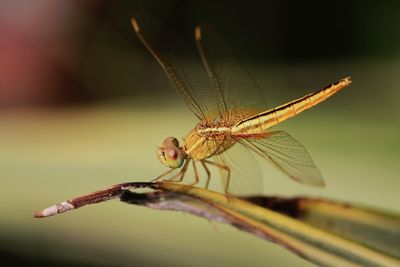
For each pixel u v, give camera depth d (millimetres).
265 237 270
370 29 626
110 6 620
